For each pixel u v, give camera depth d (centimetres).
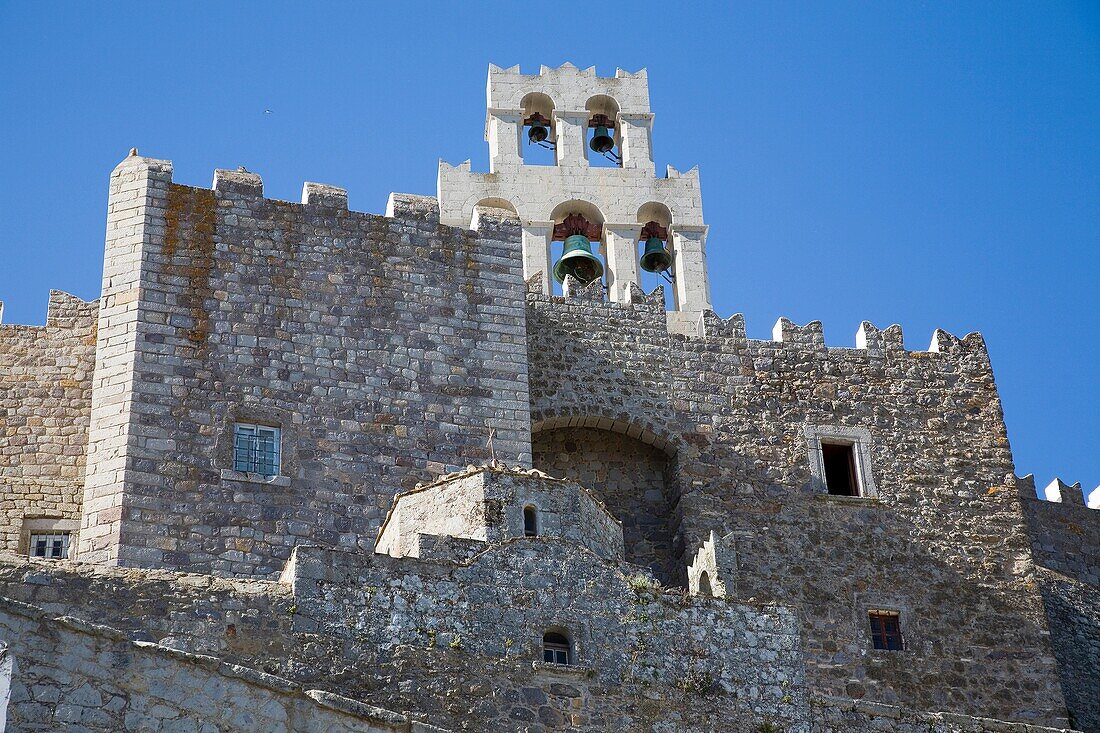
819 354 5034
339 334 4388
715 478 4772
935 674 4547
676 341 4962
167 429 4116
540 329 4869
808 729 3531
